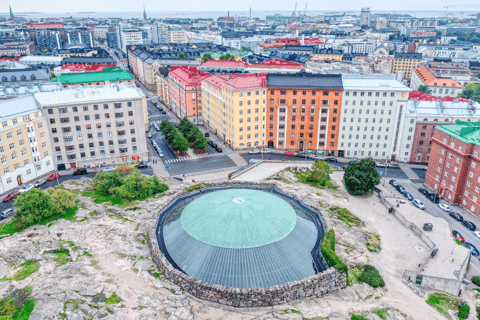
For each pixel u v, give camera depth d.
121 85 167.25
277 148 175.12
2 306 66.00
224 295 69.19
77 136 146.25
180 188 121.44
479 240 106.94
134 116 152.38
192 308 68.38
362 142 164.62
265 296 69.19
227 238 78.50
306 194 119.12
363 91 155.50
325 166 132.00
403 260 89.25
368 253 90.19
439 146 132.25
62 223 97.25
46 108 138.62
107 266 79.62
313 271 76.44
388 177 148.88
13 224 97.06
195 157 166.88
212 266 74.69
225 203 88.94
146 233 92.81
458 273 84.56
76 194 115.69
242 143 173.62
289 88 161.62
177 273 73.31
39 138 139.25
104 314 66.00
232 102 165.12
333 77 162.88
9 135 128.12
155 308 67.88
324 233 88.69
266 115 170.12
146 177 117.75
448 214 121.44
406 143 160.75
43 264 80.50
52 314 65.38
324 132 166.38
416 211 113.12
